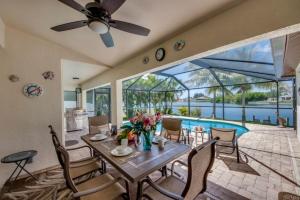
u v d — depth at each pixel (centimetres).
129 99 838
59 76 303
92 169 198
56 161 294
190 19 200
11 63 253
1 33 232
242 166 270
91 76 564
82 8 146
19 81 260
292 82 585
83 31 261
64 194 208
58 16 222
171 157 165
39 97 278
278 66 362
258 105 720
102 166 210
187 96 901
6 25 248
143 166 144
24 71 264
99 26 163
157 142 209
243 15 163
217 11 182
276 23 140
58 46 304
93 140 226
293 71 516
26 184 233
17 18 230
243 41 167
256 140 429
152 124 188
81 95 777
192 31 217
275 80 621
